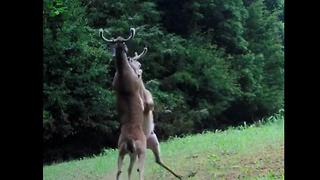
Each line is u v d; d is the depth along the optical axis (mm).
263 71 30109
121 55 9898
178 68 26406
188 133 25594
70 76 21875
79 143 23281
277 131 18234
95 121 22938
